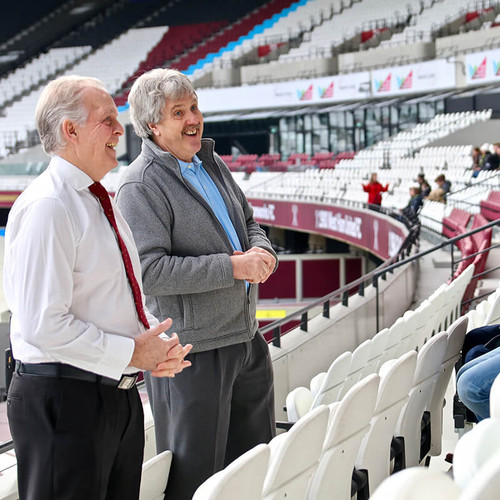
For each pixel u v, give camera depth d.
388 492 1.11
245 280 2.51
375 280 5.29
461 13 21.34
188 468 2.43
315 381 3.57
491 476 1.00
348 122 24.19
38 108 1.81
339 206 16.05
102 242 1.82
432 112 22.03
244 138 30.20
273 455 1.96
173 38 28.95
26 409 1.76
